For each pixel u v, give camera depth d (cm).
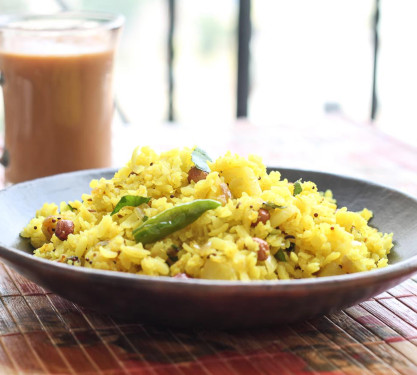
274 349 49
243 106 118
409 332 52
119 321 52
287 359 48
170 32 119
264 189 57
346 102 133
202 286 45
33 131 75
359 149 89
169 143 89
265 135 93
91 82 75
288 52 137
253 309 46
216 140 91
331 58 135
